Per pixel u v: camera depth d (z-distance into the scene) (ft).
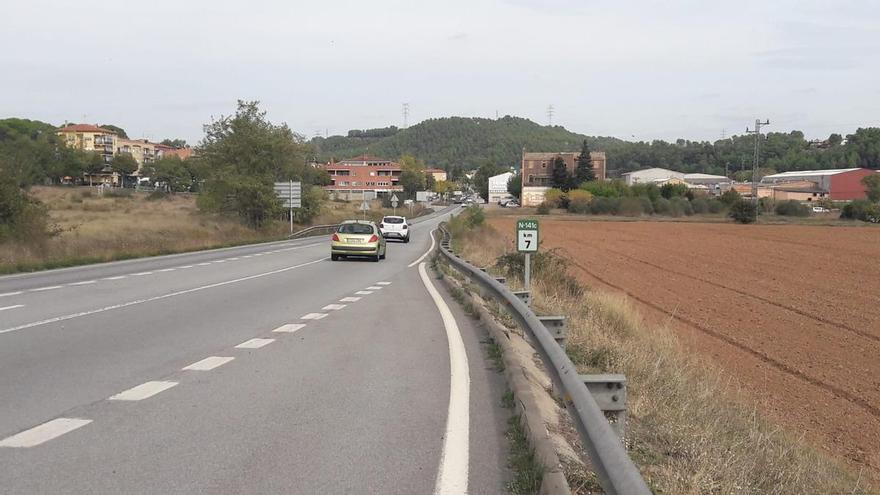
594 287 85.25
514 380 24.59
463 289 58.13
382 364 30.32
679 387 28.81
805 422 34.35
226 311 47.16
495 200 640.99
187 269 83.30
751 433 24.71
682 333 57.06
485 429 20.92
